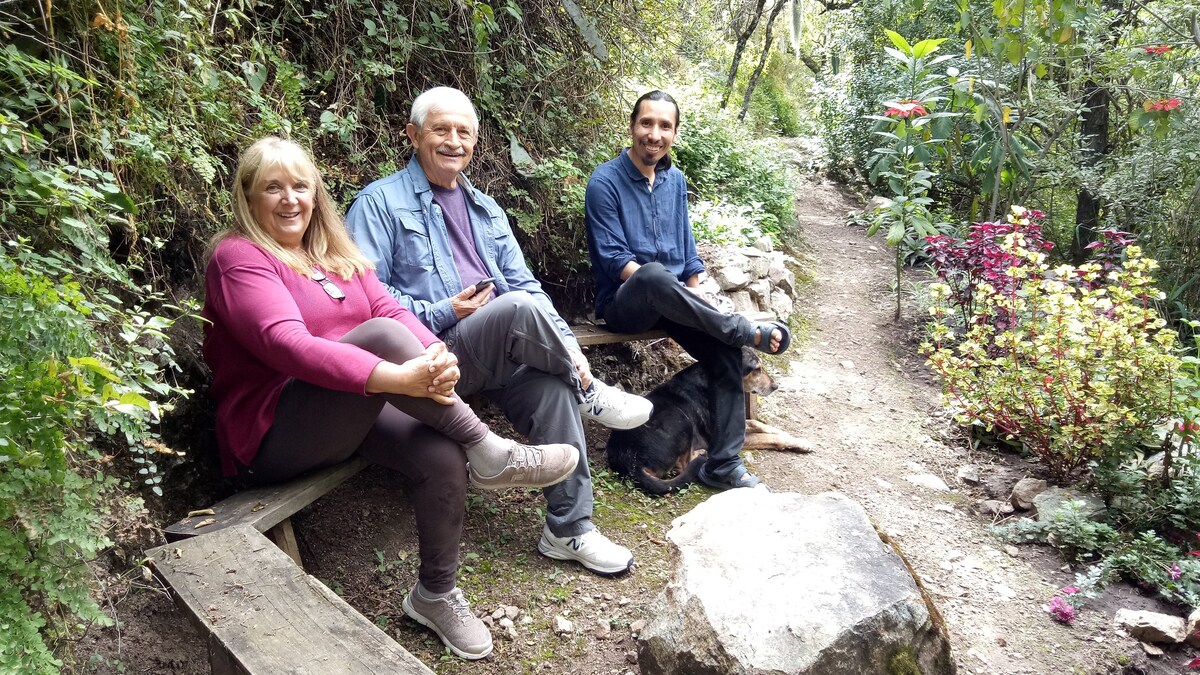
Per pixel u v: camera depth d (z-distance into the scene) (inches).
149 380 72.6
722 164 269.0
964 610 101.7
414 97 143.2
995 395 137.6
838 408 165.2
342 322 91.8
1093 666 92.9
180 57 96.2
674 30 225.3
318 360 79.3
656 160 137.7
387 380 79.0
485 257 115.0
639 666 82.6
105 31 86.1
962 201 321.1
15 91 76.7
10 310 57.7
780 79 577.6
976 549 117.3
